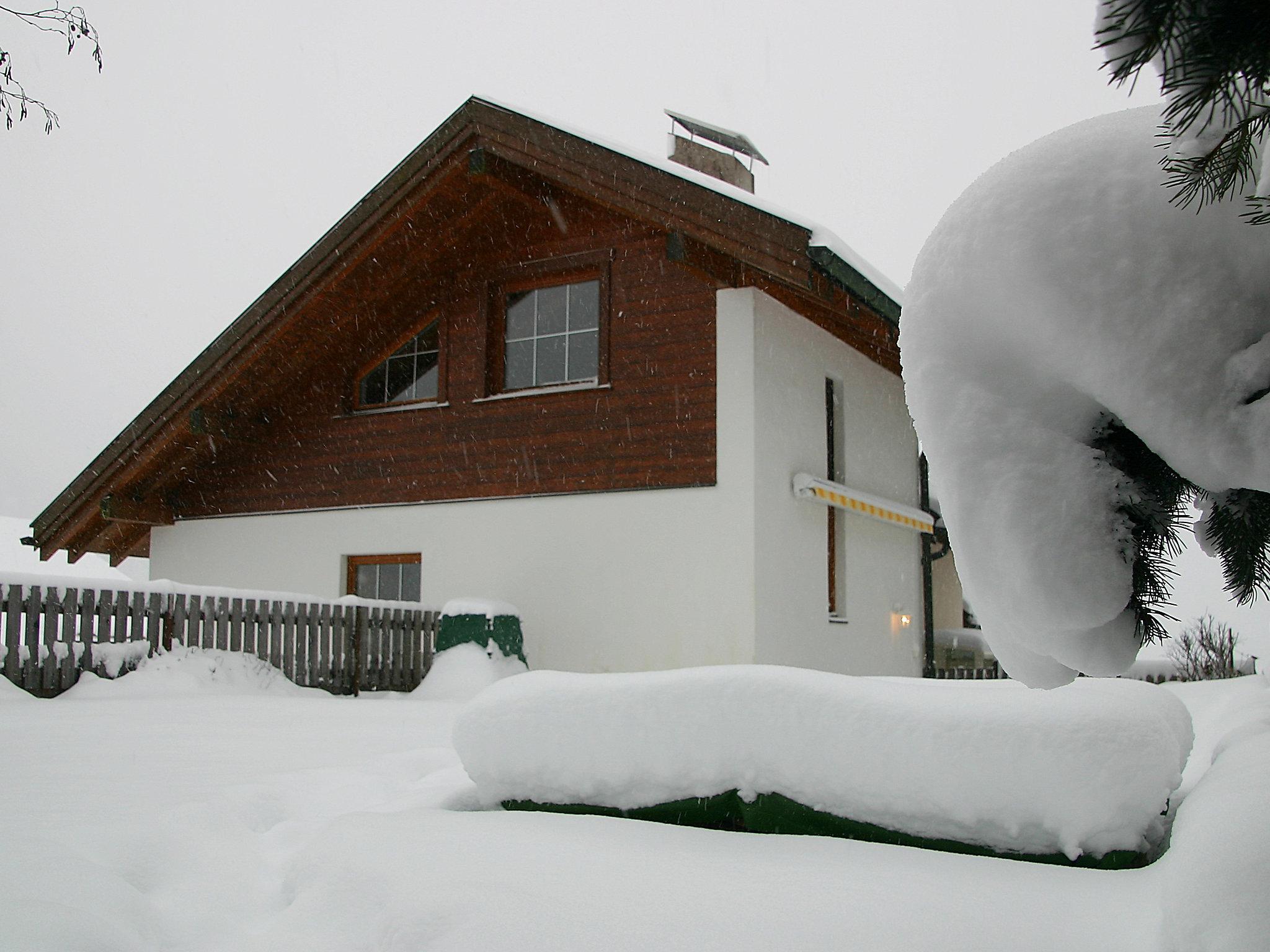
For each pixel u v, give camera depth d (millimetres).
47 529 13266
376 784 3721
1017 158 1581
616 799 2771
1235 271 1382
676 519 10367
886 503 12672
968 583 1492
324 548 12562
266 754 4461
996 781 2322
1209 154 1353
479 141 10836
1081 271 1427
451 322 12039
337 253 11445
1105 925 1807
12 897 2082
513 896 2062
